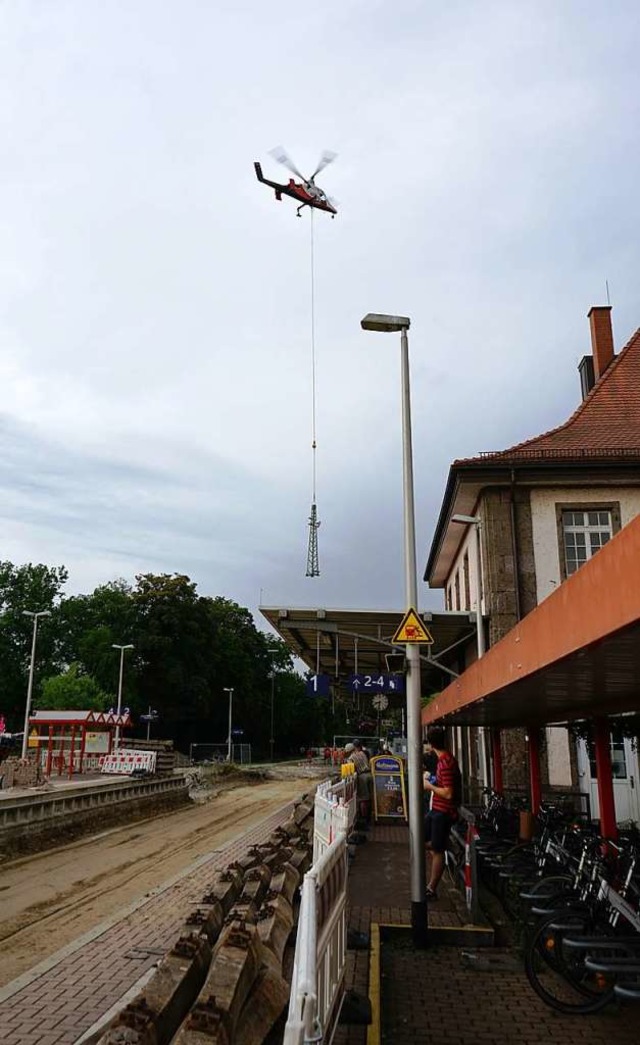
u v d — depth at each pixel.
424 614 21.80
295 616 20.42
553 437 24.34
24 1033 5.81
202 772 45.28
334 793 11.84
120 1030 3.29
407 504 9.28
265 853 8.33
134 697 72.56
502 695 7.91
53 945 8.53
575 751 19.64
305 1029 2.68
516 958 7.10
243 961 3.77
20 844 16.25
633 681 6.43
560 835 9.26
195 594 77.94
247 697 90.50
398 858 13.27
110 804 22.12
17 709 79.44
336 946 4.89
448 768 9.70
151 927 9.34
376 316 9.93
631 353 27.28
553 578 22.12
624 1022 5.63
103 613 77.19
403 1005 5.98
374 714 53.72
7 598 83.88
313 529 33.16
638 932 5.93
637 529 3.46
